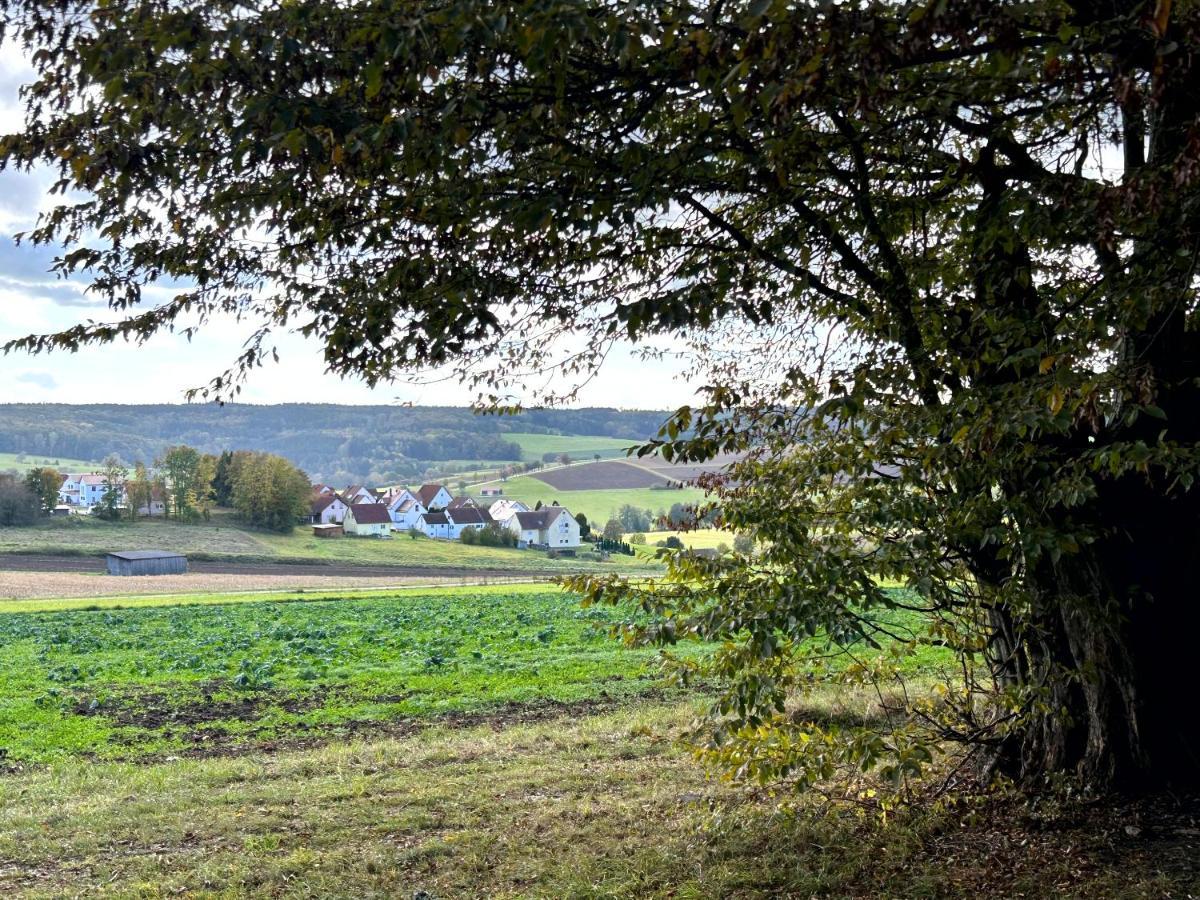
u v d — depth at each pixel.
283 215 6.64
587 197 5.96
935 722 7.73
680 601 6.54
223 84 5.15
